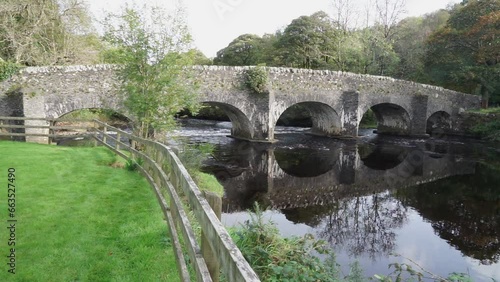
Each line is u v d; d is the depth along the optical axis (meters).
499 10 28.56
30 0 19.77
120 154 9.86
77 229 5.01
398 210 10.39
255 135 20.42
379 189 12.66
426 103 25.67
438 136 26.64
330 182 13.40
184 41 11.31
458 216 9.96
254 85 19.66
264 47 40.97
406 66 35.44
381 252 7.37
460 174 15.05
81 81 14.80
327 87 22.66
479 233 8.70
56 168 8.53
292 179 13.56
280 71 20.91
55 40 22.36
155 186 6.29
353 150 19.69
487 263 7.07
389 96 24.91
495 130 24.50
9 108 13.64
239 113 20.55
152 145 7.41
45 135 12.27
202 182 10.13
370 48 35.12
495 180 14.13
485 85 28.59
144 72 11.23
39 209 5.73
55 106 14.34
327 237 7.99
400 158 18.11
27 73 13.85
